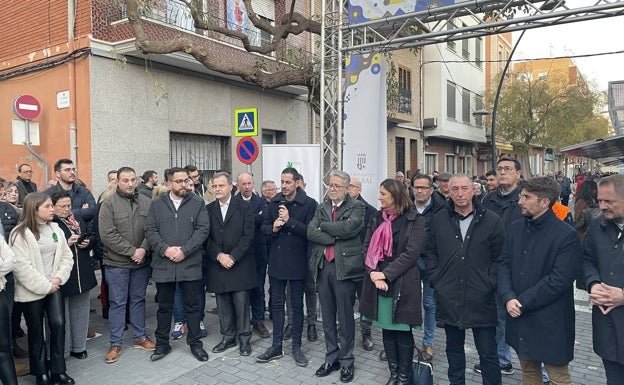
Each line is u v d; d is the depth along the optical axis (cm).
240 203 480
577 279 312
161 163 1005
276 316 468
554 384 317
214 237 475
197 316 473
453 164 2458
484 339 347
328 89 752
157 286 470
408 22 659
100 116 901
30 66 968
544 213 316
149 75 978
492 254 346
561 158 4281
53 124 945
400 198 385
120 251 464
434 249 370
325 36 736
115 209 468
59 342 412
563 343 306
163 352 469
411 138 1977
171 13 980
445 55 2106
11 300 414
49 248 410
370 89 686
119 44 895
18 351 476
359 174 695
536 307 307
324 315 437
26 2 977
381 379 421
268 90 1249
